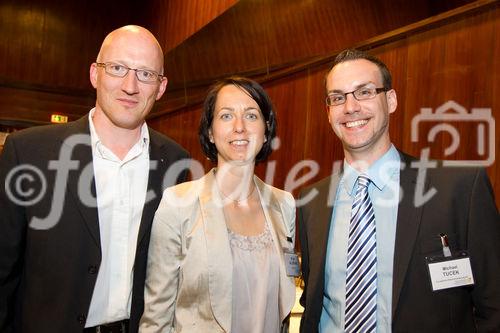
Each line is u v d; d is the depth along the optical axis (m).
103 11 6.98
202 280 1.49
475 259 1.41
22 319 1.55
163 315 1.51
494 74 2.02
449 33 2.25
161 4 6.42
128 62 1.67
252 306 1.52
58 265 1.54
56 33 6.72
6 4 6.50
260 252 1.59
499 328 1.33
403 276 1.43
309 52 3.24
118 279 1.65
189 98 5.11
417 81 2.41
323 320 1.63
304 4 3.24
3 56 6.47
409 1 2.50
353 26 2.86
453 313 1.40
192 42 5.01
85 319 1.54
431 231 1.45
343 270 1.57
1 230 1.54
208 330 1.46
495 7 2.04
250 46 3.94
